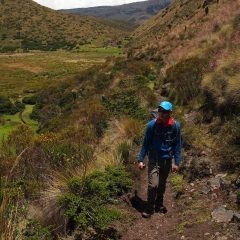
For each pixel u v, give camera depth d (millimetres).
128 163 5695
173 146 3832
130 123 7402
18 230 3250
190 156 5148
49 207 4023
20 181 4176
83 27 168750
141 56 22359
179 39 20828
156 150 3799
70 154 5715
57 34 159250
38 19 170500
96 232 3697
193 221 3559
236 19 13461
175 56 16516
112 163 5449
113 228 3793
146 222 3873
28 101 31828
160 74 14992
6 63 86250
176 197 4336
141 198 4531
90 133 8109
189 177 4727
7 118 25844
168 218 3850
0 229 2934
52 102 23656
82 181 3973
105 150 6688
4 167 5254
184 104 8875
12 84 51469
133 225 3854
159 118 3723
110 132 8297
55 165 5289
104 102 10969
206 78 7879
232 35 11688
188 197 4188
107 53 109500
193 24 23156
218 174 4449
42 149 5941
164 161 3812
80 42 147500
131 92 10500
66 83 29172
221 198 3842
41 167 5348
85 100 16078
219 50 11055
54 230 3742
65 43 148125
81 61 86188
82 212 3578
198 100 8125
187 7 61344
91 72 25094
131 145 6637
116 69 20969
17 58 103375
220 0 24891
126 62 21797
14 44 145875
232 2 19375
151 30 81688
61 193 4148
